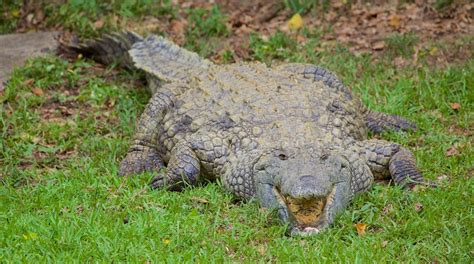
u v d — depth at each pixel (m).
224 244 9.70
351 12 17.00
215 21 16.70
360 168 10.79
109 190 11.13
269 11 17.28
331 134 11.23
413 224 9.80
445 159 11.68
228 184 10.98
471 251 9.25
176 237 9.70
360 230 9.91
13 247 9.59
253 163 10.62
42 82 14.68
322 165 10.12
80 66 15.45
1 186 11.38
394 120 13.14
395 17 16.47
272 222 10.13
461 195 10.50
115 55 15.59
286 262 9.18
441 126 12.91
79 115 13.71
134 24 17.08
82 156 12.59
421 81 14.12
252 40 15.98
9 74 15.00
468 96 13.52
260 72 12.98
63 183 11.23
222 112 11.78
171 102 12.66
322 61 15.25
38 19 17.44
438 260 9.24
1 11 17.59
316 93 12.24
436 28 16.12
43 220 10.12
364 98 13.90
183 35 16.67
